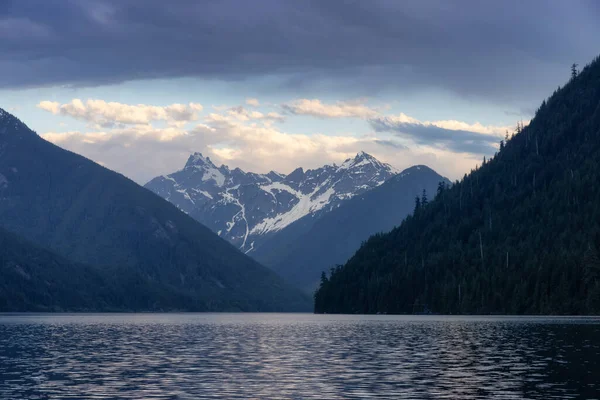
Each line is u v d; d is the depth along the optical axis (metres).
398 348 127.81
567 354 111.25
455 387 79.69
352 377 88.38
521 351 117.00
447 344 134.00
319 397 74.62
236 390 79.19
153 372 95.00
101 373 94.00
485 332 166.25
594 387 79.00
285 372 94.06
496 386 79.94
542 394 74.81
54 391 79.12
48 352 125.25
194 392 78.12
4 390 79.75
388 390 78.25
